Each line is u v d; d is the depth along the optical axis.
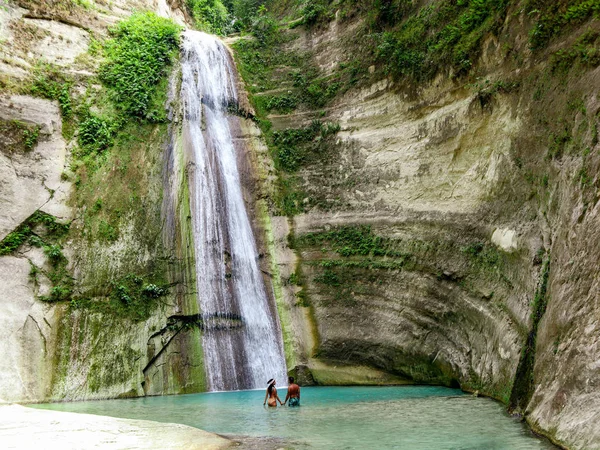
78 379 14.09
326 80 21.70
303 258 19.17
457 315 14.80
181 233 17.44
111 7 22.22
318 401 13.05
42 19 18.58
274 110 22.19
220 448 7.80
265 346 17.48
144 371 15.00
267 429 9.50
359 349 17.08
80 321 14.77
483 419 9.95
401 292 16.67
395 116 18.66
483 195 14.81
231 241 18.64
